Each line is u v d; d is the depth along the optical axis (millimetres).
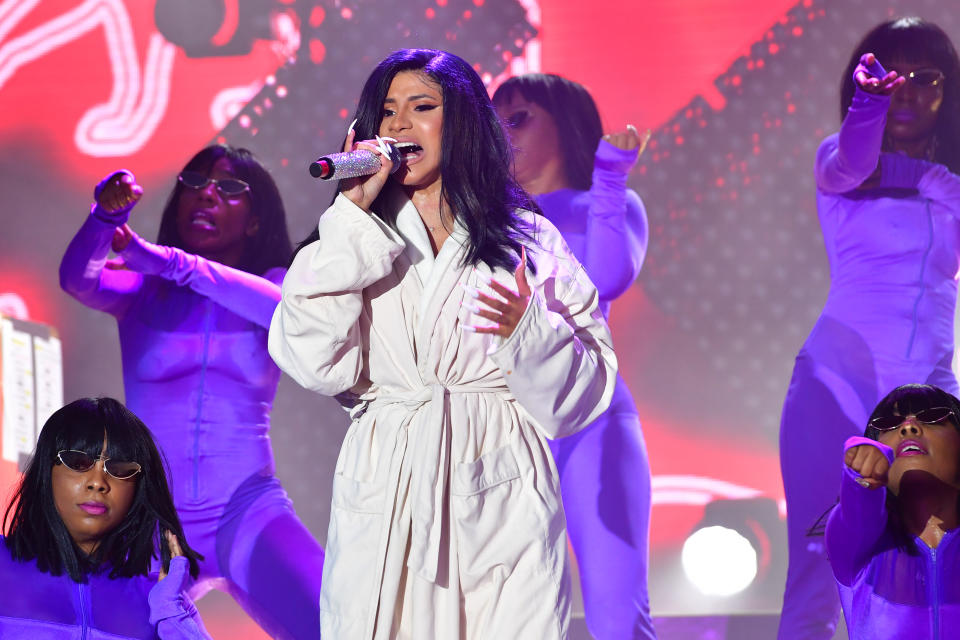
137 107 12781
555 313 5559
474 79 6082
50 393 12492
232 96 12742
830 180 11312
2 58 12875
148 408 11242
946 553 6770
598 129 12031
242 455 11141
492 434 5680
